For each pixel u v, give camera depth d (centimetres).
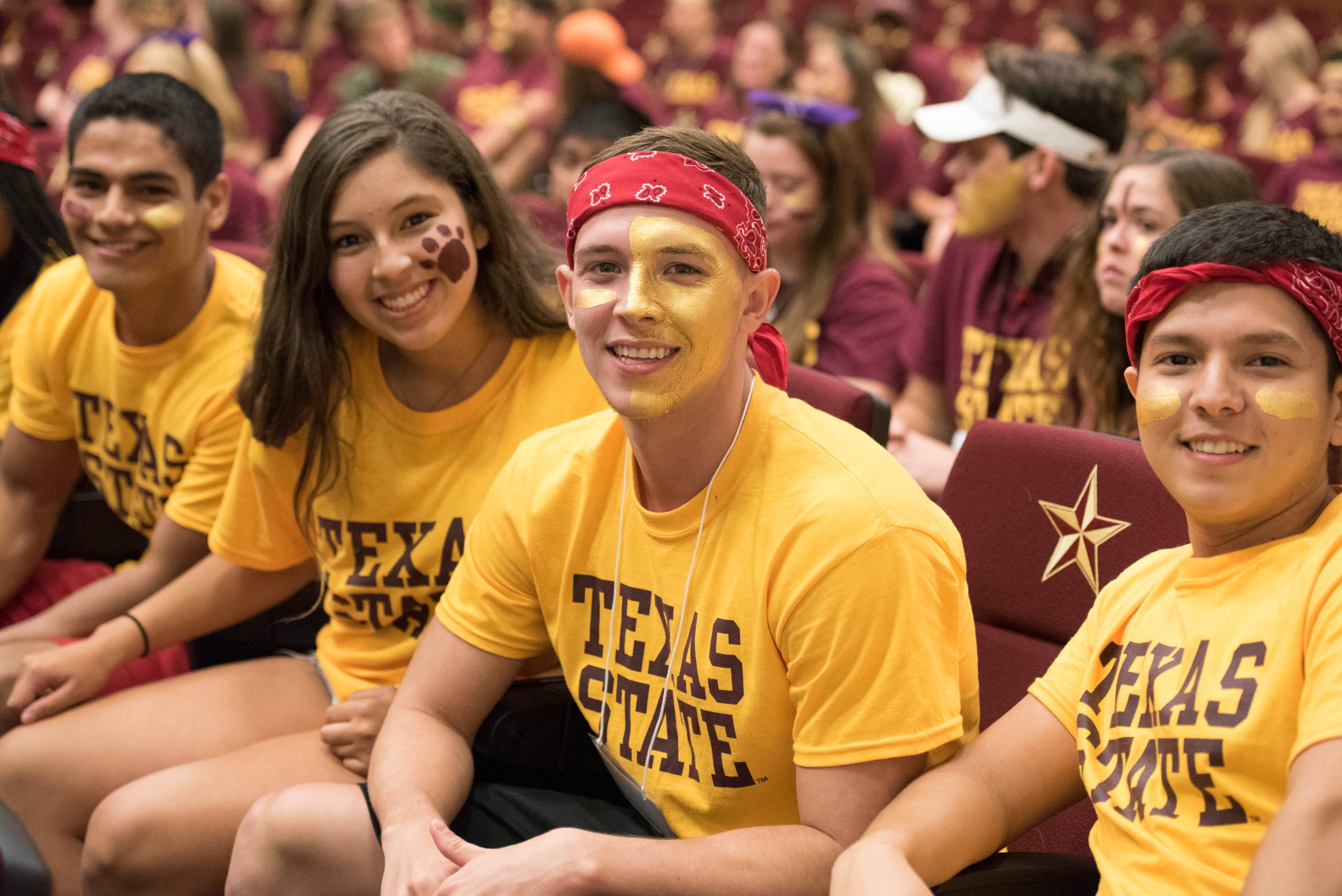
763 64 539
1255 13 757
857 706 119
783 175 264
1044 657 148
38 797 167
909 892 104
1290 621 104
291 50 678
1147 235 199
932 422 266
